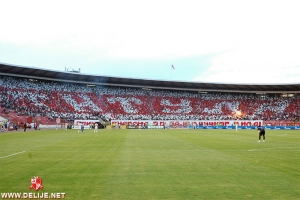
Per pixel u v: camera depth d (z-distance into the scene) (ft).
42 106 256.93
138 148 76.95
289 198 30.45
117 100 308.19
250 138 123.75
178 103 321.73
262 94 337.31
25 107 243.60
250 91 334.24
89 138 116.37
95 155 62.03
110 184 35.83
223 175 41.52
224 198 30.37
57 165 49.14
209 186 35.17
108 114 287.48
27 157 58.75
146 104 312.50
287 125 283.38
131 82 311.47
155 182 37.01
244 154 65.41
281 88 319.06
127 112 296.92
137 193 31.96
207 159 56.90
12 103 237.66
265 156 62.08
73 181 37.35
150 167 47.60
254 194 31.83
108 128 259.60
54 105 266.77
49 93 276.62
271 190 33.50
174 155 62.75
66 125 227.61
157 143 93.61
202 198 30.32
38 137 121.19
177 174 42.04
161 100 322.34
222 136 138.21
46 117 248.52
